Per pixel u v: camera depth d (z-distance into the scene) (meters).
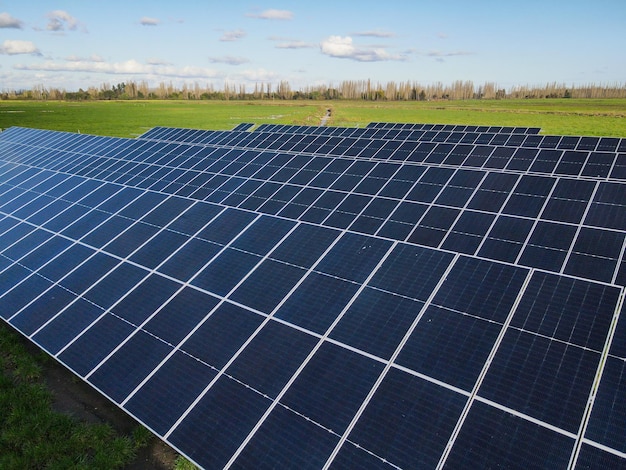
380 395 9.84
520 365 9.70
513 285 11.59
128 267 16.14
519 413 8.88
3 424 12.94
